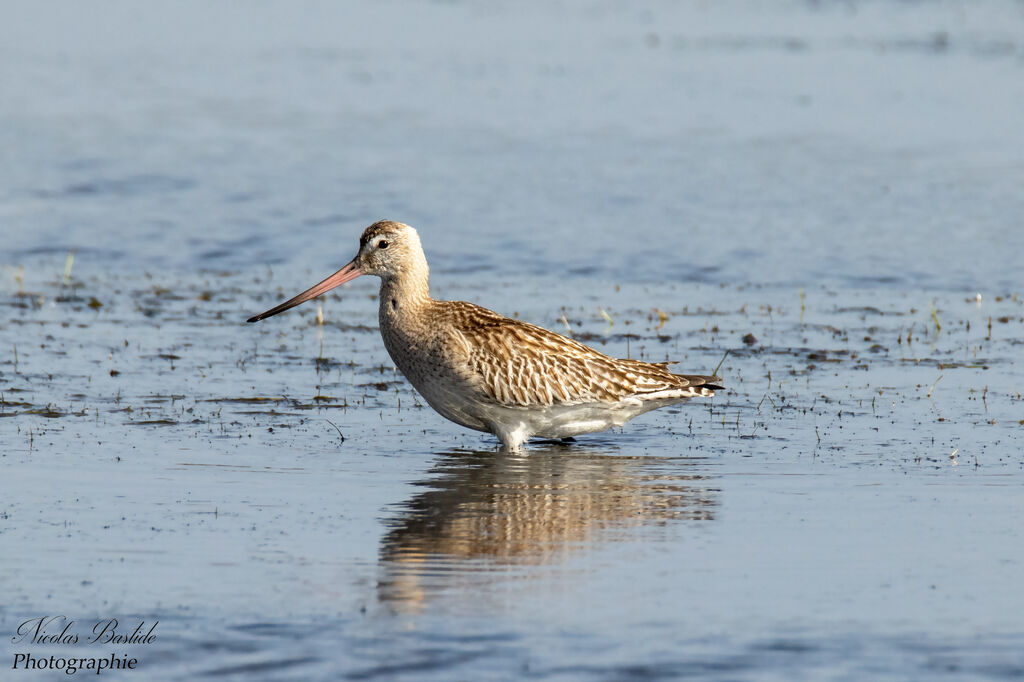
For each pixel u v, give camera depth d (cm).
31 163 2884
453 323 1338
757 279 2145
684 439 1352
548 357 1318
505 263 2239
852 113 3519
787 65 4262
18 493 1121
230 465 1227
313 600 887
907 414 1423
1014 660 797
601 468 1244
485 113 3553
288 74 4147
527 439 1357
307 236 2420
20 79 3916
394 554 982
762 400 1488
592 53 4559
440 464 1257
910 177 2800
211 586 912
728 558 975
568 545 1008
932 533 1034
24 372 1555
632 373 1341
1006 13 5272
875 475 1207
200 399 1464
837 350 1708
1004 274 2150
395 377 1591
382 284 1378
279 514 1080
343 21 5297
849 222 2473
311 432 1355
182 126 3328
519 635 830
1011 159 2955
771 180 2795
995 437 1330
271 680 772
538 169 2908
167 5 5588
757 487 1172
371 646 813
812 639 826
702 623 851
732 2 5719
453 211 2562
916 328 1831
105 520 1053
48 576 927
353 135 3269
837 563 963
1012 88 3822
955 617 859
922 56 4391
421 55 4547
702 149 3105
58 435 1307
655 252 2302
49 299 1966
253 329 1817
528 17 5416
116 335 1756
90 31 4916
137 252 2302
